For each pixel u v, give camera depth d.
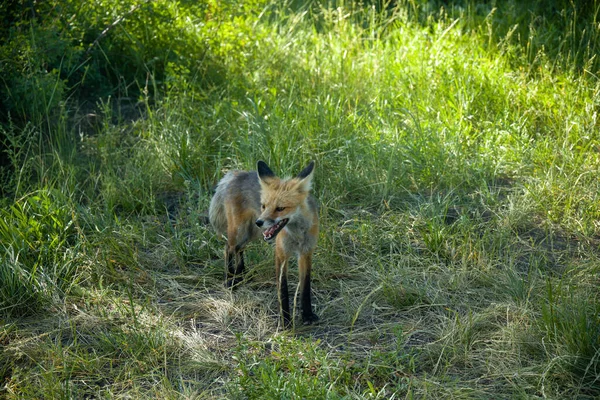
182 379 6.65
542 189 9.95
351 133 11.24
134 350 7.00
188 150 11.03
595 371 6.20
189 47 13.28
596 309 6.79
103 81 13.09
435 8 15.76
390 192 10.23
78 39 12.17
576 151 11.10
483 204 9.76
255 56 13.67
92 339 7.35
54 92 11.34
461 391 6.23
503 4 15.34
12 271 7.98
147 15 12.84
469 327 7.03
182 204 10.40
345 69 13.30
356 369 6.51
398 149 10.73
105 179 10.32
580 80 12.33
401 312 7.69
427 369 6.69
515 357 6.70
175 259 8.97
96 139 11.82
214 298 8.16
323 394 5.97
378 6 16.53
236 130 11.26
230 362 6.87
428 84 12.73
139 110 12.61
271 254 8.86
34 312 7.83
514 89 12.48
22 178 10.54
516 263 8.54
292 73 13.23
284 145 10.64
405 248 8.93
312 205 7.59
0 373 6.74
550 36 13.70
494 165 10.73
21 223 8.79
